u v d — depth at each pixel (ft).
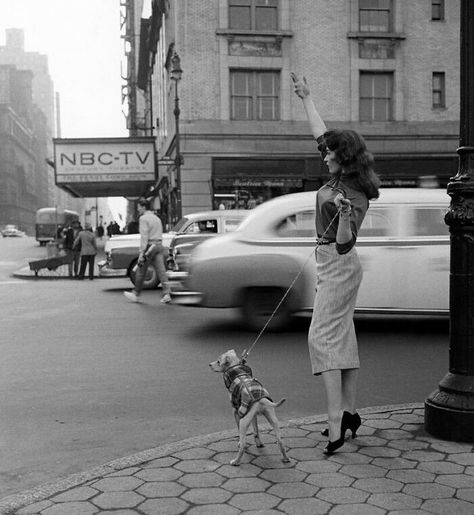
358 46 89.20
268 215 28.58
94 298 45.29
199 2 86.17
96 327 31.89
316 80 88.53
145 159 101.91
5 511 10.83
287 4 87.51
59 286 56.03
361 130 89.40
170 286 29.68
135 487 11.67
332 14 88.63
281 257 27.99
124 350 25.99
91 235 64.69
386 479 11.79
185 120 86.28
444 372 21.61
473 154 13.93
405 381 20.42
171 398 18.89
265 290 28.55
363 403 17.89
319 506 10.75
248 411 12.64
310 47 88.33
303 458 12.91
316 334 13.24
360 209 13.09
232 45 86.84
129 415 17.28
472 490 11.27
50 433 15.88
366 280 27.40
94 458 14.12
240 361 13.67
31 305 41.52
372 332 29.25
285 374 21.43
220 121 86.63
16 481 12.86
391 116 90.68
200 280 28.35
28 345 27.48
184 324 32.24
